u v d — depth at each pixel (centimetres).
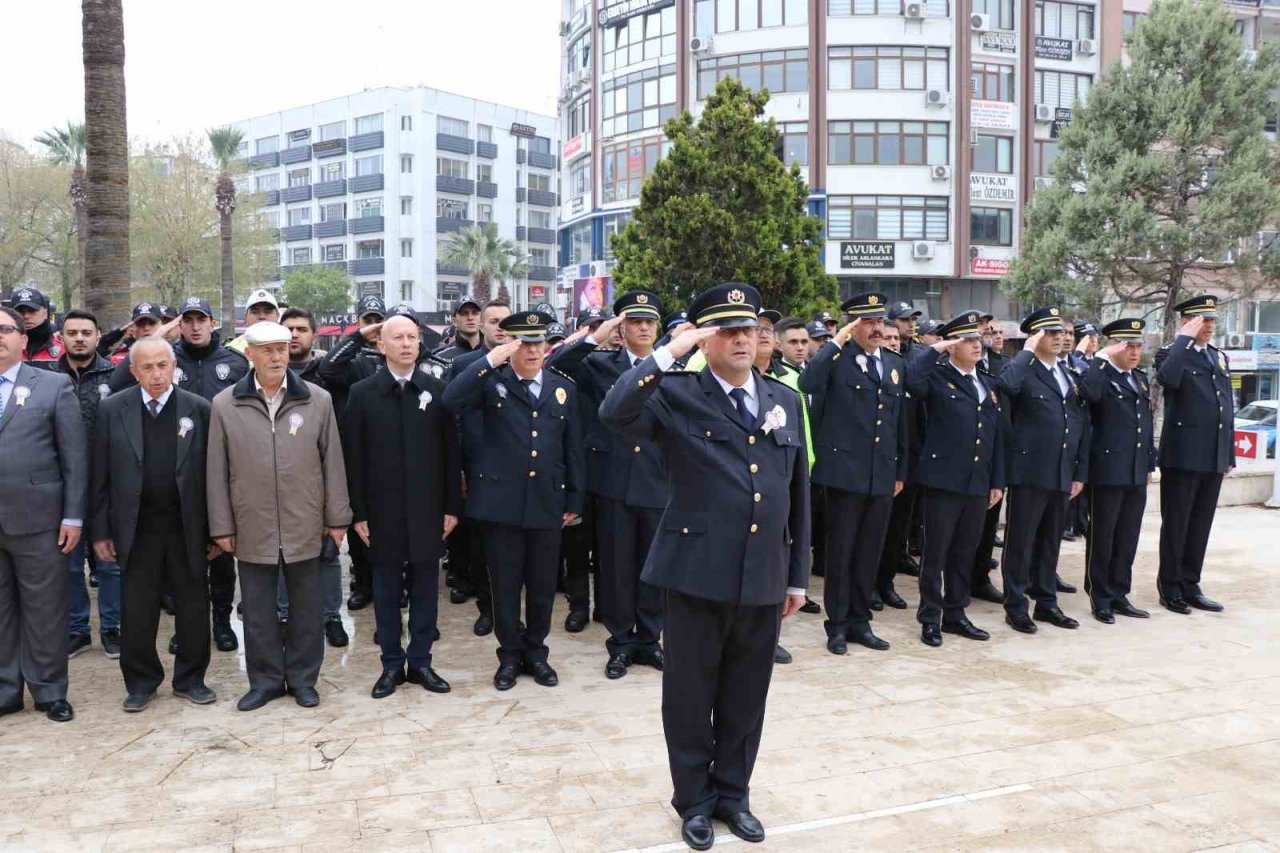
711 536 341
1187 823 357
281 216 6072
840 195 2745
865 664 550
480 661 554
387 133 5541
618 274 1258
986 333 796
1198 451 659
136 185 3400
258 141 6181
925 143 2747
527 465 502
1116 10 2888
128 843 337
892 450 579
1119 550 665
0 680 463
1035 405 626
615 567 534
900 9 2712
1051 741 433
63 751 418
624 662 534
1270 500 1094
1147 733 443
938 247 2761
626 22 3017
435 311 5553
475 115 5819
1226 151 1877
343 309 5259
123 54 826
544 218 6272
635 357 595
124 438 467
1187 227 1847
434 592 509
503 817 359
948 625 619
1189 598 686
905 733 442
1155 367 714
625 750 421
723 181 1206
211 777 391
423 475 491
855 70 2723
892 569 693
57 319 943
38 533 457
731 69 2812
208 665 531
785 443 352
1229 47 1847
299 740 430
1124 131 1933
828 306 1216
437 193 5631
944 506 593
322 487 483
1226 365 686
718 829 355
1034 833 349
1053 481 619
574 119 3431
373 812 361
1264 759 415
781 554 348
